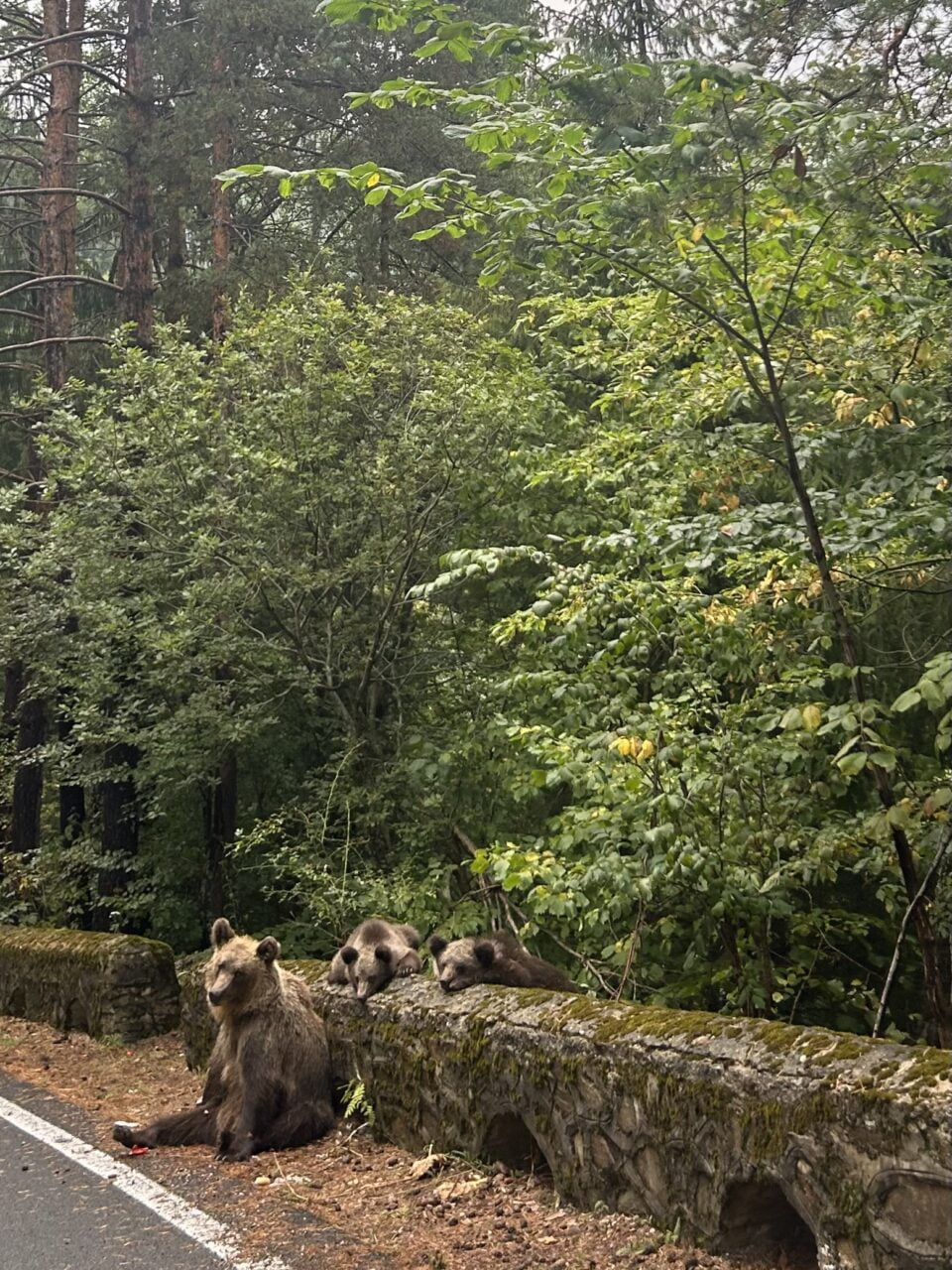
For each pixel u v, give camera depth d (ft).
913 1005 33.68
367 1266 16.19
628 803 27.78
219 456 41.93
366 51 63.52
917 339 26.35
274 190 65.72
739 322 26.37
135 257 55.62
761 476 31.30
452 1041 20.53
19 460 69.67
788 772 28.25
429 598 42.96
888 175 23.75
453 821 40.40
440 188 23.67
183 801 51.03
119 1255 16.96
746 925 29.25
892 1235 13.26
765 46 32.50
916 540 25.81
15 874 53.93
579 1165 17.74
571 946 36.65
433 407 40.83
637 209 22.36
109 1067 31.27
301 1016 23.86
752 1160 14.96
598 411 47.85
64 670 47.01
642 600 26.43
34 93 66.80
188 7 67.41
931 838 24.39
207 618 40.68
